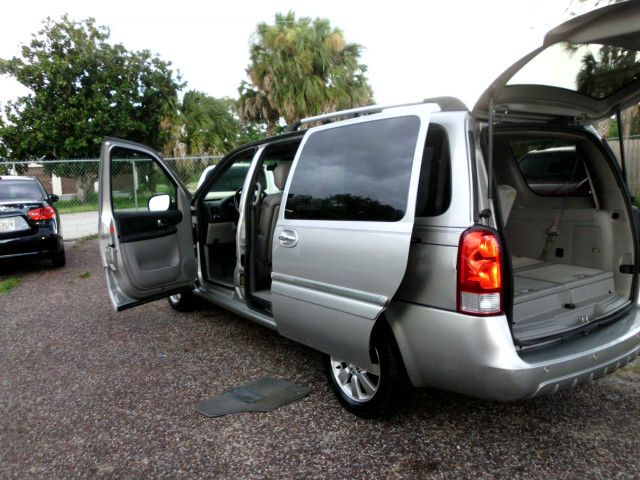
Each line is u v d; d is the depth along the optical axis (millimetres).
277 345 4438
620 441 2791
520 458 2666
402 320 2648
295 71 21203
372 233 2689
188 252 4660
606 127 5184
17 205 7672
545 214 3598
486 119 2549
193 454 2812
